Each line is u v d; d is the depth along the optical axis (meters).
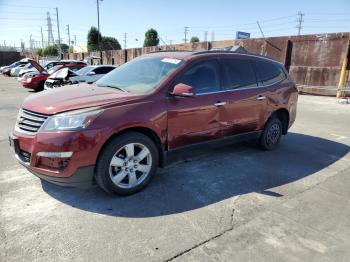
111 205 3.52
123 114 3.54
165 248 2.78
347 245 2.94
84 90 4.06
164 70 4.24
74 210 3.38
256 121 5.30
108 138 3.45
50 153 3.27
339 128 8.33
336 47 15.78
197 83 4.35
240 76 5.00
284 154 5.69
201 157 5.27
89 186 3.56
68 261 2.57
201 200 3.72
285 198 3.87
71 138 3.24
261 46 19.33
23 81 15.85
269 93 5.43
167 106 3.93
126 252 2.71
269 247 2.86
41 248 2.72
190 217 3.33
